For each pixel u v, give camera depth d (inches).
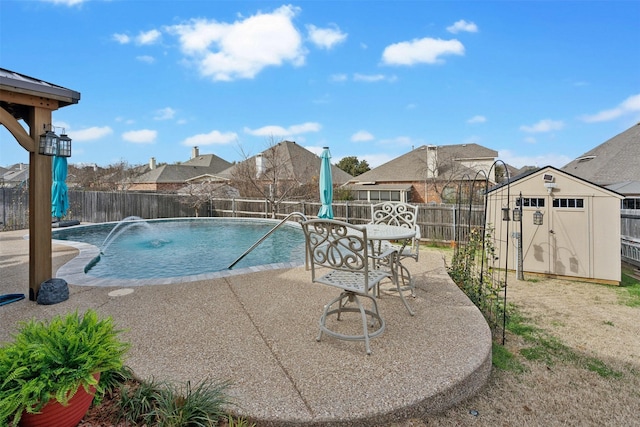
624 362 127.7
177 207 695.1
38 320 141.5
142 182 1270.9
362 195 1026.7
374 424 85.7
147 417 81.0
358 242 117.6
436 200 953.5
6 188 509.7
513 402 100.8
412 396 91.1
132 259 326.0
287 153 960.9
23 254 289.7
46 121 165.2
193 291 178.9
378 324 136.8
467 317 144.0
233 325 135.6
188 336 125.5
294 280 198.5
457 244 252.4
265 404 87.2
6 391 70.1
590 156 622.8
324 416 83.7
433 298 168.7
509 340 147.2
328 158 379.6
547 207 261.0
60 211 402.3
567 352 135.7
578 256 251.8
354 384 95.8
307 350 115.2
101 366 81.4
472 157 1000.2
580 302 202.7
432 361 108.0
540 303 200.4
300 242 414.6
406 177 1001.5
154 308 154.4
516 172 1079.6
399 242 310.5
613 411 97.6
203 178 1225.4
